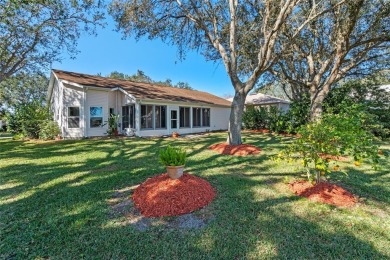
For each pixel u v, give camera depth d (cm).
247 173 565
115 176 547
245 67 1418
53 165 674
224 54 955
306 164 398
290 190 443
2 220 335
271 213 348
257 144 1070
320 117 465
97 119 1467
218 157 765
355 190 446
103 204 387
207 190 415
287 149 443
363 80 1603
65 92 1428
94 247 269
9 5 838
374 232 296
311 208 364
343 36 989
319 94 1118
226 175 547
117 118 1482
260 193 429
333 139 371
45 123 1365
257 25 1038
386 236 288
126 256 253
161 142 1181
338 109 1147
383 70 1396
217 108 2198
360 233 294
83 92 1398
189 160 718
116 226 315
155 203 361
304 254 253
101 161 725
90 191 449
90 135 1436
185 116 1814
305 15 996
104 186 477
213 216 340
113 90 1497
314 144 387
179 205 357
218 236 288
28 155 841
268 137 1387
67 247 270
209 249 263
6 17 951
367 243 273
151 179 450
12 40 1244
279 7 850
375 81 1549
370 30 1020
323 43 1298
